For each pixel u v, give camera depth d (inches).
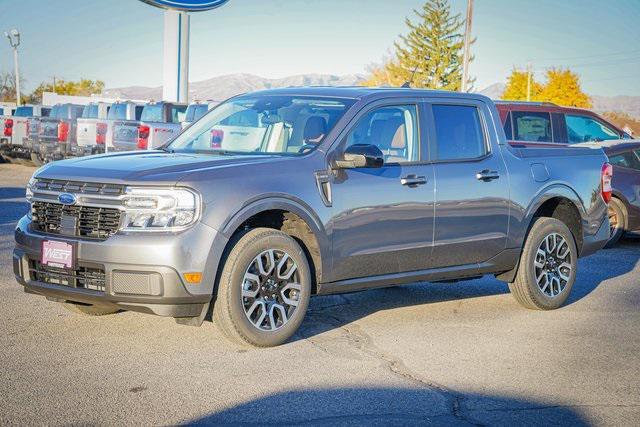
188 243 204.5
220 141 255.9
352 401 184.4
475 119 278.8
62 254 211.3
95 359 207.9
